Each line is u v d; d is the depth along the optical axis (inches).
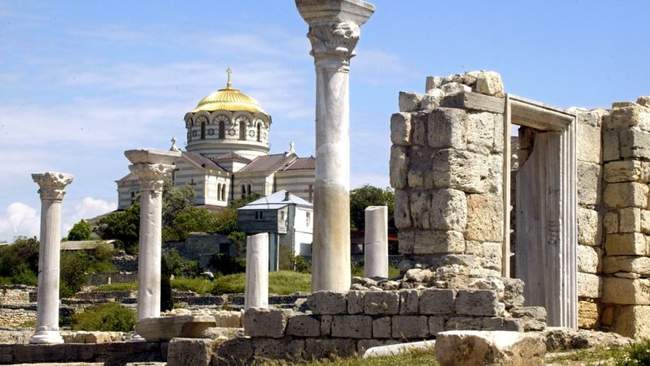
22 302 3833.7
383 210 1322.6
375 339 994.1
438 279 1034.1
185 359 1063.6
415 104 1142.3
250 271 1686.8
